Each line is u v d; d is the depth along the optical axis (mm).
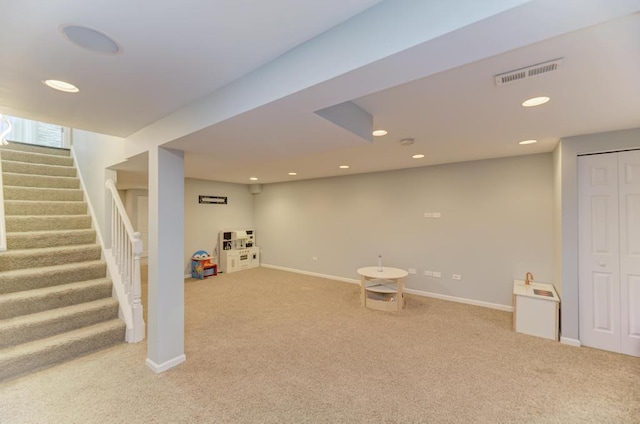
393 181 5219
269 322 3707
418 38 1039
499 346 3031
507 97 2027
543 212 3869
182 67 1606
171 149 2580
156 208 2520
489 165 4250
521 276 4020
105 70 1632
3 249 2676
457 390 2291
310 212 6488
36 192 3719
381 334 3340
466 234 4457
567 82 1781
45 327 2709
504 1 861
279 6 1126
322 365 2656
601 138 2879
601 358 2760
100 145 3648
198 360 2730
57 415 1973
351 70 1226
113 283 3334
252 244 7434
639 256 2773
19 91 1892
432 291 4781
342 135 2162
